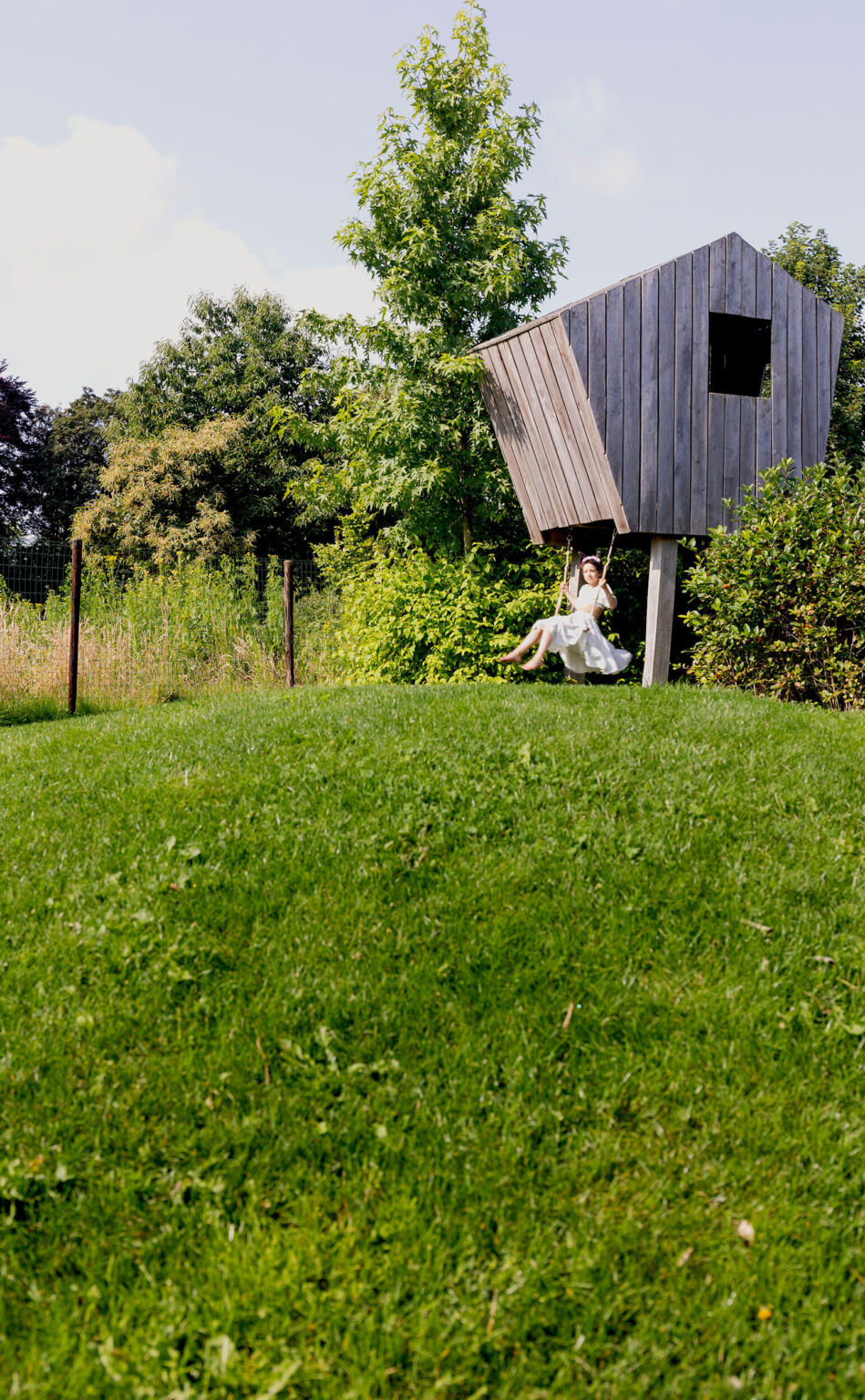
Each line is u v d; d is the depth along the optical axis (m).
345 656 15.21
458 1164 3.40
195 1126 3.55
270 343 37.53
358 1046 3.92
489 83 15.70
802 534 9.85
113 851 5.41
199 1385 2.64
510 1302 2.87
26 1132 3.48
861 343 28.89
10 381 44.25
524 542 16.28
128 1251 3.07
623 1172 3.38
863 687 9.55
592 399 11.81
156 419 37.81
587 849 5.28
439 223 15.70
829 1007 4.16
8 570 17.08
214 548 31.23
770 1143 3.46
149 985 4.24
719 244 12.26
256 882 5.00
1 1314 2.85
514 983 4.27
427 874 5.09
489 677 13.32
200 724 7.97
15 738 8.23
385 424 14.82
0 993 4.22
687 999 4.17
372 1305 2.87
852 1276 2.97
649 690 8.95
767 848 5.34
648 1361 2.71
